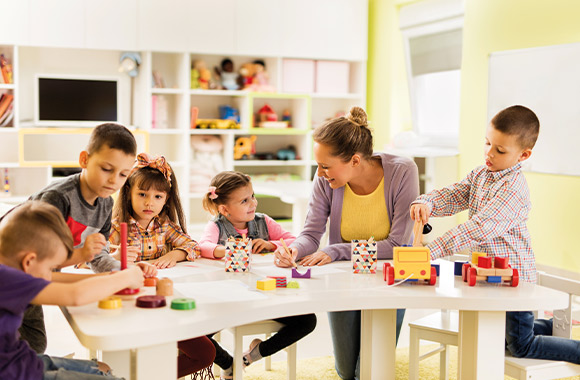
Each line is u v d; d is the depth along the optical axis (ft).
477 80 16.56
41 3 16.63
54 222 4.95
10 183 17.92
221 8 18.38
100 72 18.52
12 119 17.13
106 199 6.50
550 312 11.68
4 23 16.35
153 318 4.94
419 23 18.81
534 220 14.93
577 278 13.89
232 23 18.53
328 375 8.73
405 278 6.18
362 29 20.13
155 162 7.20
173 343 4.90
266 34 18.94
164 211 7.54
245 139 19.03
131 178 7.19
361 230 7.81
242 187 7.89
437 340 7.41
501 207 6.82
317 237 7.91
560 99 14.15
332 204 7.83
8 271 4.67
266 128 18.78
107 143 5.92
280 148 20.44
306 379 8.57
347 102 21.29
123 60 18.12
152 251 7.45
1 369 4.56
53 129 17.02
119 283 5.21
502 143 6.86
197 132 18.21
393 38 19.71
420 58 19.25
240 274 6.59
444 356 8.27
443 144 19.13
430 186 17.10
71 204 6.12
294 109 19.99
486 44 16.24
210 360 7.06
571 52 13.82
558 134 14.23
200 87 18.63
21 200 17.04
